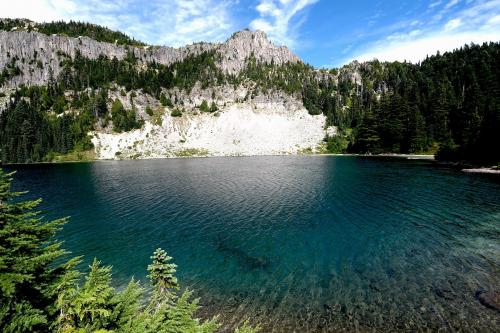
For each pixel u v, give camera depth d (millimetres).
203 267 28500
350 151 171375
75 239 36812
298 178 79938
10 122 182750
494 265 26062
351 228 37969
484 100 144250
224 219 43938
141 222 43469
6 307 6992
